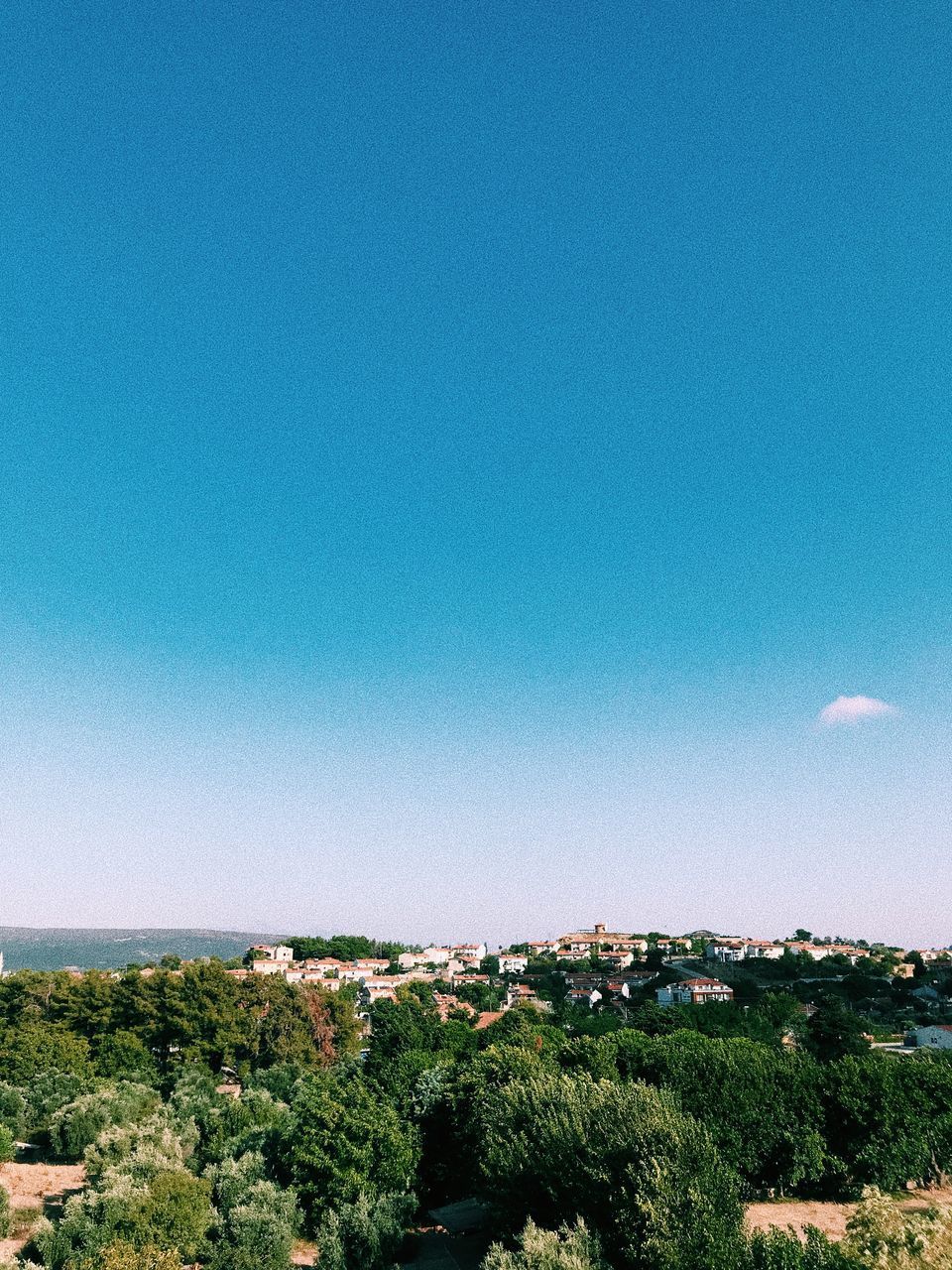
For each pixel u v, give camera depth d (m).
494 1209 30.48
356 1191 36.72
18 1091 67.94
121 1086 68.50
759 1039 114.50
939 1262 15.66
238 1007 97.19
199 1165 47.72
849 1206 37.44
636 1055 47.50
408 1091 47.78
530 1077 38.62
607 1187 24.58
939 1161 40.28
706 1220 21.42
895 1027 151.00
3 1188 40.25
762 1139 38.28
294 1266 33.78
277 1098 69.19
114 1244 30.03
